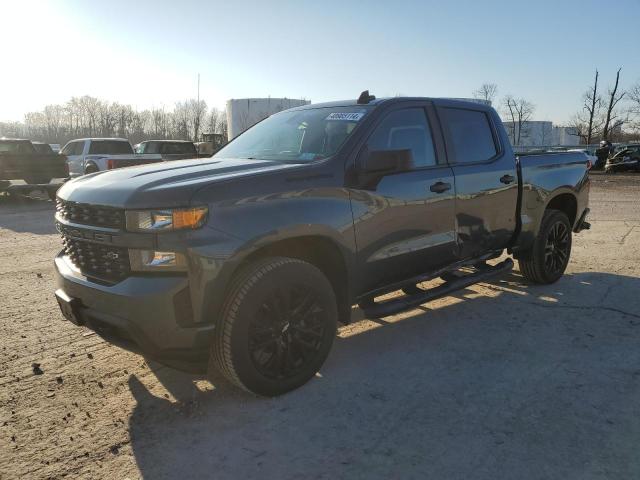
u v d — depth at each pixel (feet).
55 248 27.94
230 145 15.57
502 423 10.20
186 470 8.91
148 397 11.44
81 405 11.12
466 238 15.33
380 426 10.16
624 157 104.17
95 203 10.60
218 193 10.25
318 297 11.61
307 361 11.67
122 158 58.49
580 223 21.06
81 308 10.89
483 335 14.82
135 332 9.86
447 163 14.84
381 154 12.42
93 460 9.21
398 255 13.34
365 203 12.42
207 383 12.07
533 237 18.40
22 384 12.04
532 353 13.51
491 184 15.98
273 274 10.72
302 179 11.48
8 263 24.30
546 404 10.91
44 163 53.62
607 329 15.14
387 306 13.42
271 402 11.12
